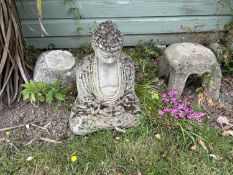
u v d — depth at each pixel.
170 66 0.98
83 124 0.88
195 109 0.99
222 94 1.05
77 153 0.88
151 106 0.95
